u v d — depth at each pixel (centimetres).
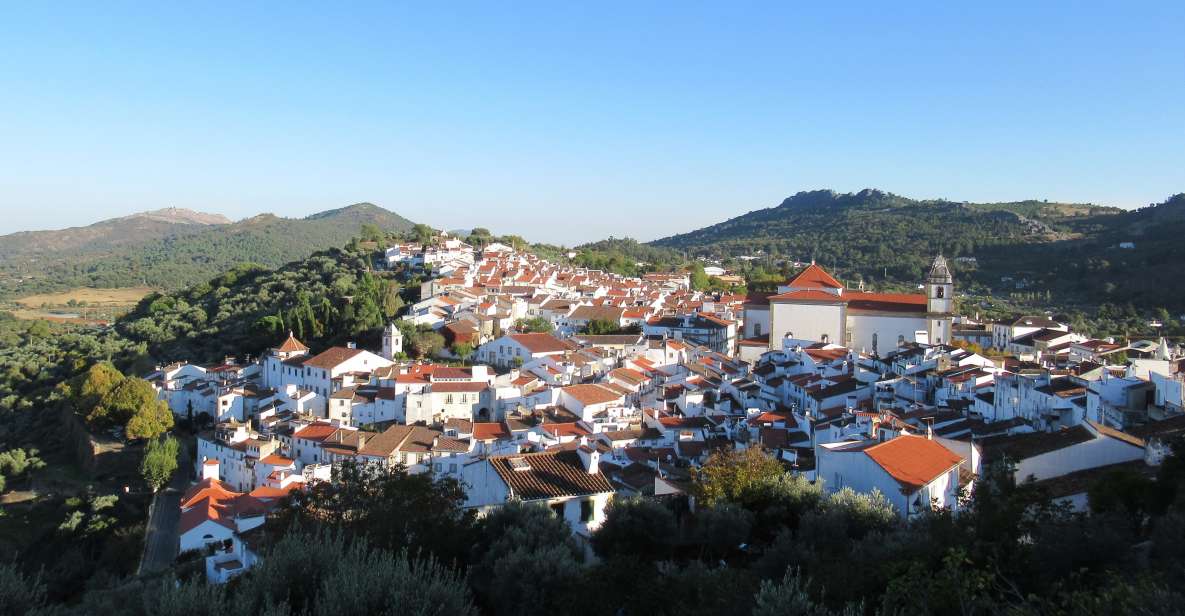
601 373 14825
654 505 4966
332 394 13388
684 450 9206
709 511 5178
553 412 11881
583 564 4044
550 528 4338
